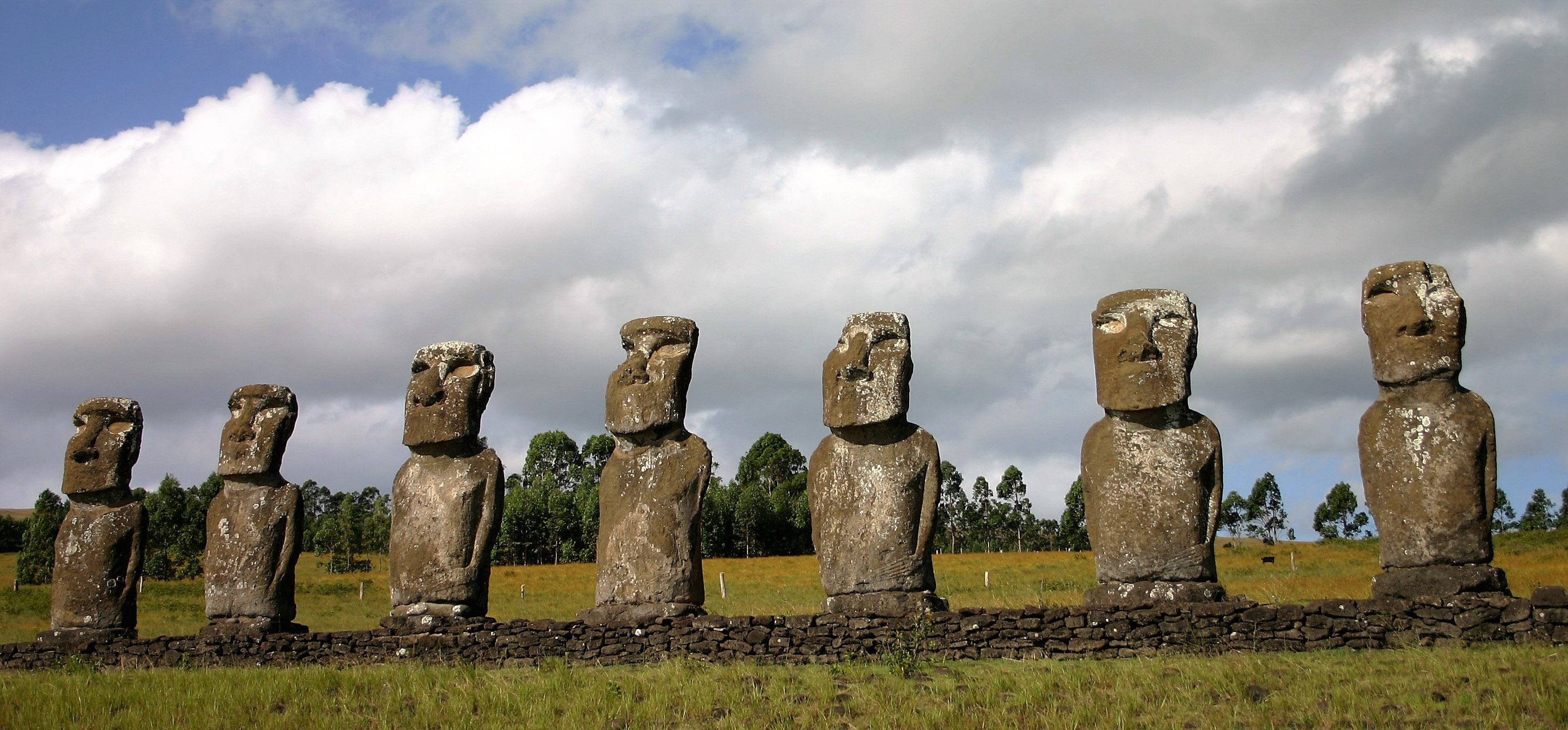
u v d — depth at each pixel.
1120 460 16.78
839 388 18.12
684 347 19.09
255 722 14.44
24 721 14.60
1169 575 16.23
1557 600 14.58
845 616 16.70
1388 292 16.52
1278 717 12.23
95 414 21.77
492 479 19.41
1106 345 17.19
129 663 19.34
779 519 52.78
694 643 17.09
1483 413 15.67
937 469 17.80
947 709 13.14
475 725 13.82
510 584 39.22
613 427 18.80
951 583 35.06
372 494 77.62
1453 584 15.20
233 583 20.12
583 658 17.47
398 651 18.28
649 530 18.14
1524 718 11.62
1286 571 32.25
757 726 13.18
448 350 19.94
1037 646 15.89
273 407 20.95
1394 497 15.88
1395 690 12.65
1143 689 13.32
